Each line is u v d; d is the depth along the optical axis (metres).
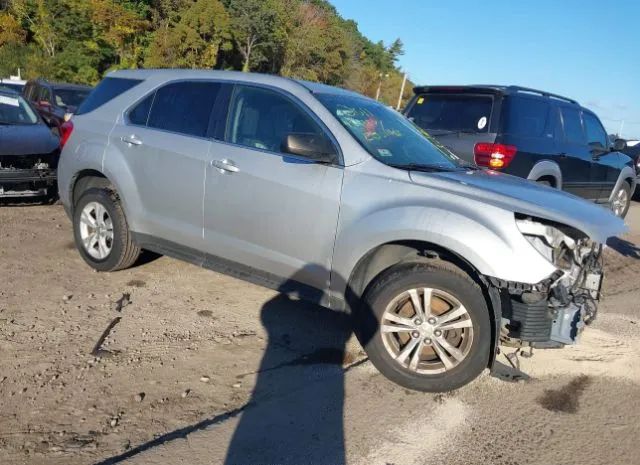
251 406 3.57
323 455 3.15
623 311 5.85
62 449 3.04
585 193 9.20
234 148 4.62
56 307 4.80
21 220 7.55
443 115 7.92
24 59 42.56
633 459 3.28
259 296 5.37
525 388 4.00
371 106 4.93
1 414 3.30
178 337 4.43
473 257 3.59
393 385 3.93
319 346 4.45
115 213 5.38
